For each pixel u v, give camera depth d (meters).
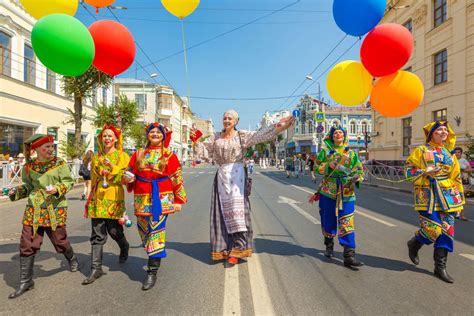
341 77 4.05
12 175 11.73
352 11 3.67
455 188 3.51
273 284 3.29
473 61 14.27
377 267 3.81
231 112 3.91
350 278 3.46
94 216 3.38
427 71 17.59
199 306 2.82
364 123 46.19
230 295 3.03
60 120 20.19
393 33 3.51
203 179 19.42
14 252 4.49
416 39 18.66
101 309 2.76
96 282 3.35
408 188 13.45
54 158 3.37
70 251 3.61
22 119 16.39
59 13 3.43
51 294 3.06
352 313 2.69
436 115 17.03
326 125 45.66
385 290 3.15
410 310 2.75
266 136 3.82
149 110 43.69
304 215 7.30
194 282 3.35
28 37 17.08
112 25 3.67
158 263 3.26
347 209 3.81
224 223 3.86
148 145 3.41
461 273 3.64
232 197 3.78
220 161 3.95
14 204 9.48
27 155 3.29
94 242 3.45
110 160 3.40
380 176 17.61
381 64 3.66
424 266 3.86
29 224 3.15
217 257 3.81
